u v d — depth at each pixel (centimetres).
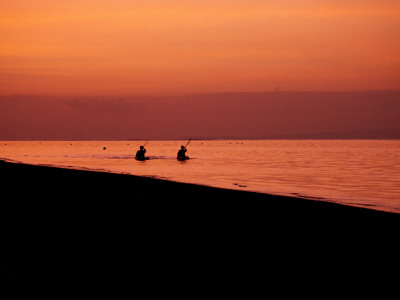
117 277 980
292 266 1106
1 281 914
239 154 10975
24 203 2083
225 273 1034
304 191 3409
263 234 1476
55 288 888
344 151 13400
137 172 4988
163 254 1189
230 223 1656
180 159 7731
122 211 1881
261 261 1146
